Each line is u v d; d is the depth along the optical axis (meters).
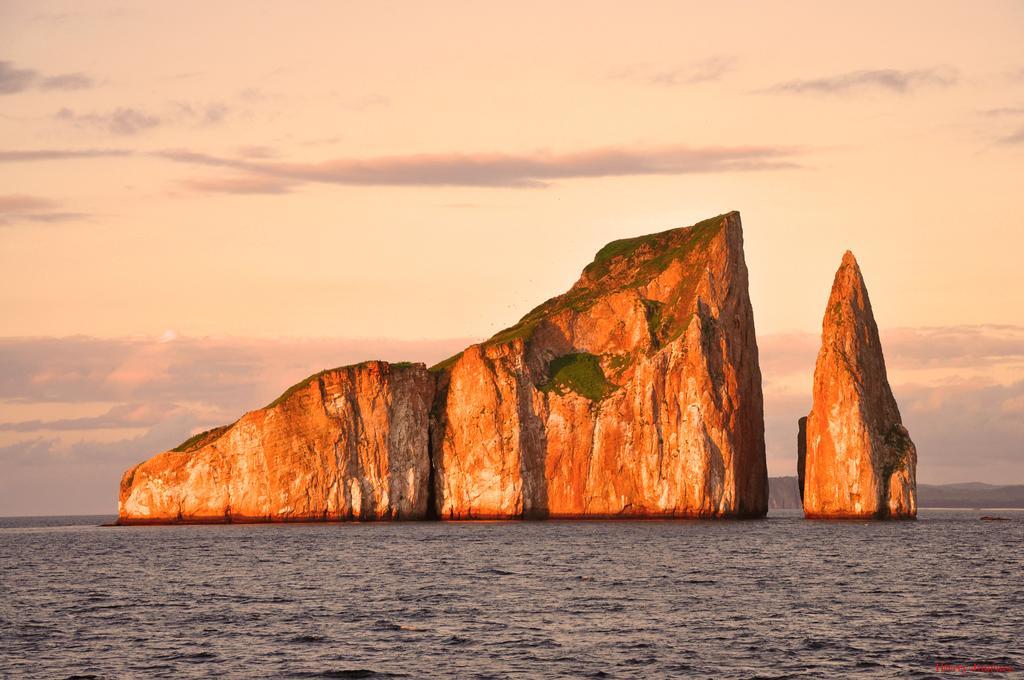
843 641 105.69
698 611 124.25
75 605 136.88
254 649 104.81
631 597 136.00
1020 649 101.75
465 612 124.75
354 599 137.38
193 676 94.12
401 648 104.06
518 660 98.19
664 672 93.38
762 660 97.50
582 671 93.94
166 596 145.00
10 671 97.00
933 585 147.88
